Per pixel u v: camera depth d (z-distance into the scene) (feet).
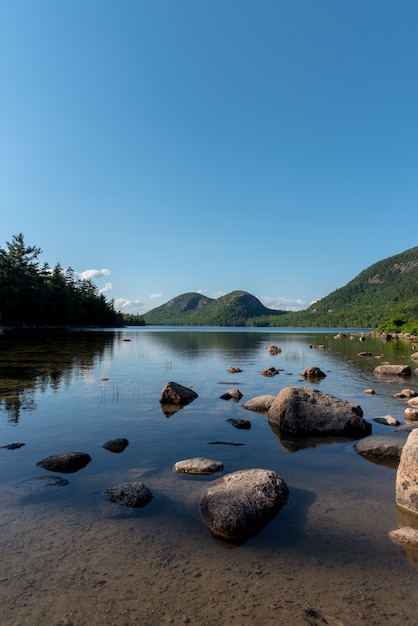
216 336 247.09
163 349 122.83
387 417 36.24
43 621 11.76
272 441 30.45
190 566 14.60
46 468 23.71
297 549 15.83
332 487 22.03
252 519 17.47
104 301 464.65
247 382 57.82
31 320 302.66
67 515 18.24
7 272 270.26
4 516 18.02
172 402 42.73
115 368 71.36
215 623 11.81
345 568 14.65
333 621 11.98
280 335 285.23
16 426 32.91
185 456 26.66
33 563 14.57
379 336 266.57
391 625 11.86
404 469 20.11
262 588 13.46
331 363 86.63
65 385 52.21
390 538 16.70
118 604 12.55
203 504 18.92
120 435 31.01
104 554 15.25
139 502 19.29
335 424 32.83
